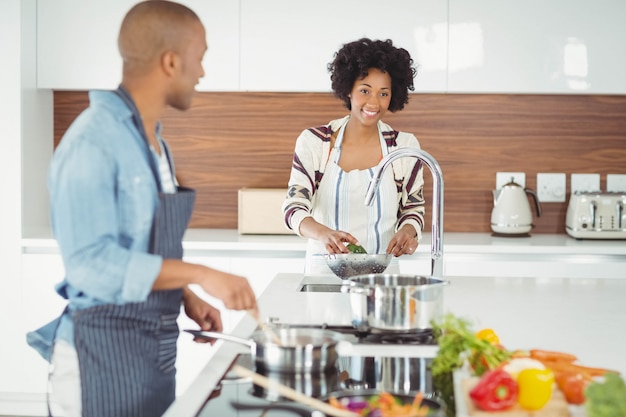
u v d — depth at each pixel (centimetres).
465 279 272
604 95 415
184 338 376
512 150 420
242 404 129
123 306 163
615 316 207
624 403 111
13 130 380
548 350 168
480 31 380
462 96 419
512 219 395
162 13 166
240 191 391
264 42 385
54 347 170
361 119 282
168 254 171
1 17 377
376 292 173
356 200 287
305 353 149
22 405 392
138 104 170
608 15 378
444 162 423
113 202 157
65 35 389
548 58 380
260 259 371
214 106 425
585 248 364
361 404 126
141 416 165
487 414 121
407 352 166
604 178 419
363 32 382
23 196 382
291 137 425
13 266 380
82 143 155
